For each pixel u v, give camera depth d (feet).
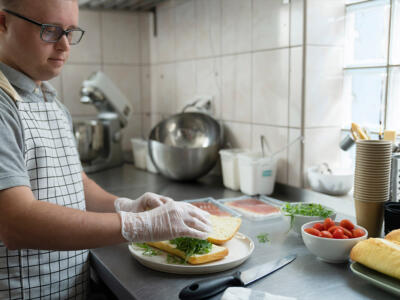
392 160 3.69
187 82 7.16
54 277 3.39
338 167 5.17
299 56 4.78
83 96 6.95
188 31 6.95
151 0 7.07
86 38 7.81
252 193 5.17
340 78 5.03
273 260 3.21
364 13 4.76
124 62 8.23
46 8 2.86
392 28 4.44
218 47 6.21
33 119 3.28
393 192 3.74
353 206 4.38
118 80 8.23
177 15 7.23
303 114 4.84
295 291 2.75
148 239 2.82
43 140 3.29
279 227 4.10
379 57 4.65
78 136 6.65
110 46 8.05
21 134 3.06
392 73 4.50
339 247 3.04
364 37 4.81
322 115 4.97
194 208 3.11
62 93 7.78
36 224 2.58
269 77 5.28
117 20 8.04
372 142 3.44
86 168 6.77
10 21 2.91
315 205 3.93
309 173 4.86
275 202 4.82
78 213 2.73
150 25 8.27
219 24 6.13
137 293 2.77
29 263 3.25
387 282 2.68
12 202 2.57
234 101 5.99
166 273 3.09
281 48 5.04
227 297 2.52
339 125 5.12
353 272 2.90
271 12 5.13
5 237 2.62
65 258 3.43
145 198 3.61
